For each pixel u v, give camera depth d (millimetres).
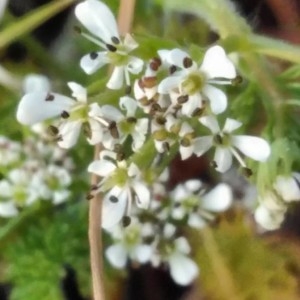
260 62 47
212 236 62
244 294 62
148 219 54
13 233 59
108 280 62
